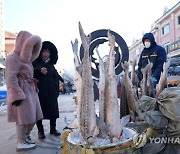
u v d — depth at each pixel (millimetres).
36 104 4215
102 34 5164
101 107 2285
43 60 4910
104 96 2279
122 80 3010
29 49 3811
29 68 4039
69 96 24359
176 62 12008
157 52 4801
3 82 31250
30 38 3799
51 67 5008
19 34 3916
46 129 5852
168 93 2564
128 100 2898
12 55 3838
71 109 10414
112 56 2291
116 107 2258
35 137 5020
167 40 35531
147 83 3256
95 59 4516
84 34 2242
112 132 2225
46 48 4852
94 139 2152
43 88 4852
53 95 4945
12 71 3766
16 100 3740
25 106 3906
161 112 2600
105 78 2295
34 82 4207
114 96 2254
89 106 2180
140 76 4734
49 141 4695
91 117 2172
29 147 4215
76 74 2346
